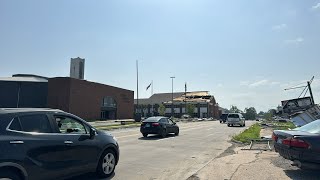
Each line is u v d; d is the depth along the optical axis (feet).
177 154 42.50
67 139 22.67
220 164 33.30
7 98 211.00
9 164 18.08
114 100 246.27
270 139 57.98
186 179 26.40
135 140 62.23
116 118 247.50
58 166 21.63
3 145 17.99
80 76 253.03
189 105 376.89
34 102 213.66
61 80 195.31
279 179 25.80
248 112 507.71
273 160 35.27
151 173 29.25
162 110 359.66
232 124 138.72
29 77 236.22
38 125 20.95
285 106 114.01
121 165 33.14
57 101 194.90
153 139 65.31
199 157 39.81
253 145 52.29
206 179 26.25
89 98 213.05
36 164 19.86
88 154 24.62
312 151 25.18
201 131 98.37
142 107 449.89
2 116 19.03
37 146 20.03
